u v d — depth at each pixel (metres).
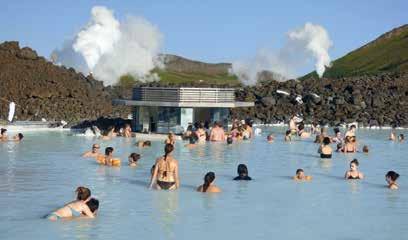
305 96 53.03
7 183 17.80
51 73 50.22
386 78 57.88
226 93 36.56
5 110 44.34
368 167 23.06
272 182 18.97
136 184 17.98
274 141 33.75
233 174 20.41
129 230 12.56
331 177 20.22
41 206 14.61
